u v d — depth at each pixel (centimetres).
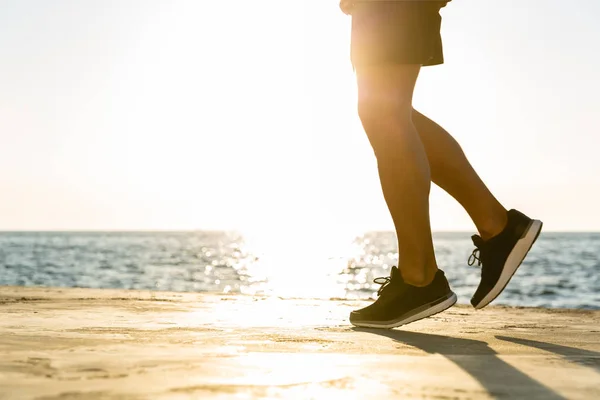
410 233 190
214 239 14588
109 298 278
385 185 190
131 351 120
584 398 87
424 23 188
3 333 147
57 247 7919
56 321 179
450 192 204
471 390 91
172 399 80
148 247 8188
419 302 189
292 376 97
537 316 241
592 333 177
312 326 183
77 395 81
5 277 2473
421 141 196
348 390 88
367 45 187
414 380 97
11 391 82
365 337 157
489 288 201
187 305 251
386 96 188
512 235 198
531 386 95
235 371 100
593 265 3684
